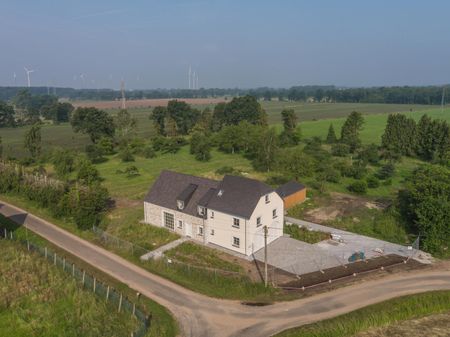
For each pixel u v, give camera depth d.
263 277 38.84
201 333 30.12
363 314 31.86
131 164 91.44
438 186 45.28
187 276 39.22
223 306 34.03
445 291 35.53
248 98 145.00
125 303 32.91
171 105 139.25
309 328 30.11
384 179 74.44
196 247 45.88
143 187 71.00
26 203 62.56
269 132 83.62
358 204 60.16
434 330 30.42
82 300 33.12
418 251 44.47
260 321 31.66
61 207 54.25
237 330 30.48
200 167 86.94
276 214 47.66
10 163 76.56
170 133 125.12
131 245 44.78
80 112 119.31
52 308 32.25
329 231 49.88
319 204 60.41
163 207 50.56
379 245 46.09
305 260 42.44
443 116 174.38
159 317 32.16
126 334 28.95
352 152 97.56
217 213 45.50
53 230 51.84
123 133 121.38
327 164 77.75
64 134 145.75
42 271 37.94
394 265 41.16
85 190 54.84
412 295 34.97
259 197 43.97
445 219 43.69
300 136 110.25
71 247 46.47
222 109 146.25
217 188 47.66
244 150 104.56
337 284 37.38
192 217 47.84
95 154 95.25
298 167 74.06
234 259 42.91
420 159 94.06
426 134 93.25
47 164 90.94
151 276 39.44
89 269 40.69
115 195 66.00
